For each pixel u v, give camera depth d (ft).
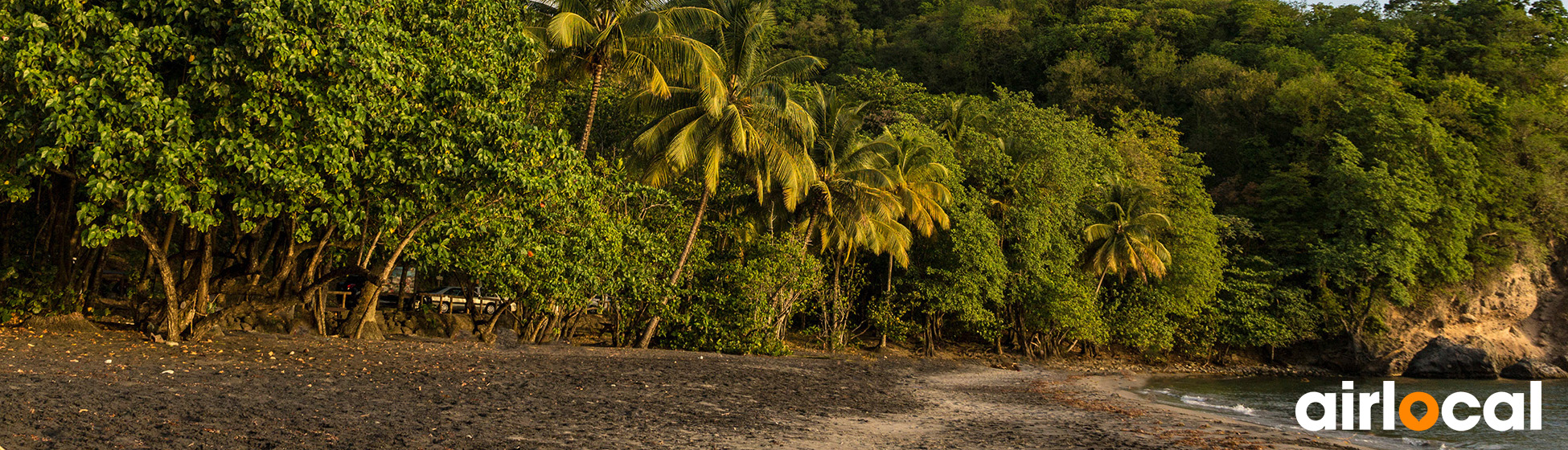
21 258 58.65
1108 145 156.46
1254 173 186.50
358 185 49.78
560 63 82.84
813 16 286.05
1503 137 168.76
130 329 61.67
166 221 64.28
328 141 45.88
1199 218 147.13
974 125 141.90
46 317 56.13
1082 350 150.10
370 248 55.67
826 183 99.81
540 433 34.68
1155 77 213.25
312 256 60.34
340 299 98.32
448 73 50.52
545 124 82.69
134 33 40.81
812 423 45.42
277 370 46.19
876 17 294.46
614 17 80.74
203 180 43.24
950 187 117.29
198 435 28.04
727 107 85.46
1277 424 63.10
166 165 41.11
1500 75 191.21
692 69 80.43
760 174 90.74
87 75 39.96
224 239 81.87
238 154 42.55
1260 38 227.61
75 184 57.77
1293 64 196.75
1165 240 145.59
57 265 60.23
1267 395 98.22
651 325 93.50
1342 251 152.15
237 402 35.29
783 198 102.68
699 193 102.32
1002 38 246.68
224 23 43.98
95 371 40.11
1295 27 231.09
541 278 70.74
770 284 97.76
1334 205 156.56
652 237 86.69
